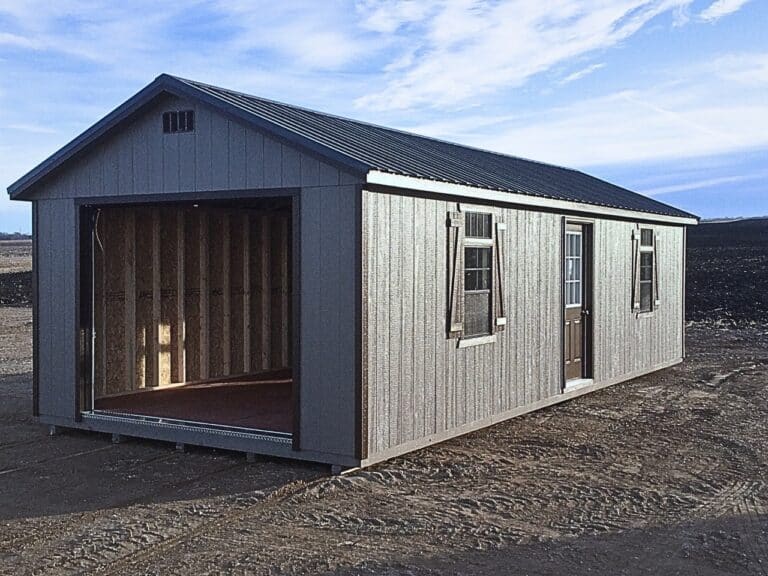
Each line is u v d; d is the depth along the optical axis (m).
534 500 6.91
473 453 8.50
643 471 7.89
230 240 12.59
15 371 14.98
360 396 7.58
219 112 8.25
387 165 7.73
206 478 7.63
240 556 5.61
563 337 11.21
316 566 5.42
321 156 7.61
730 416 10.58
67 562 5.54
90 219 9.50
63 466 8.15
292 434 7.96
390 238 7.91
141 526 6.26
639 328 13.73
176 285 11.69
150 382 11.34
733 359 16.28
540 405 10.72
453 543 5.86
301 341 7.89
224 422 8.94
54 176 9.52
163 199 8.76
